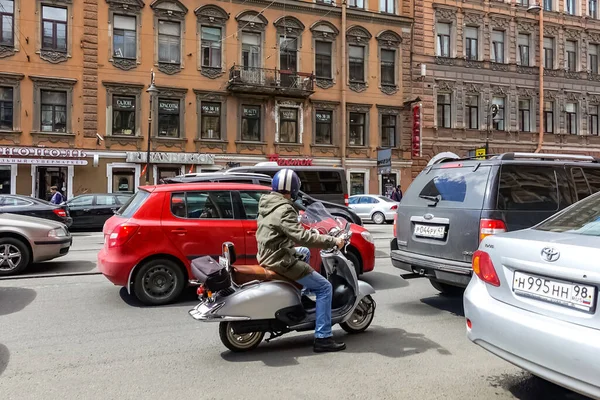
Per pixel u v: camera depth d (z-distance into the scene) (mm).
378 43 27391
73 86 21875
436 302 6430
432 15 28281
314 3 25859
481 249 3568
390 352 4430
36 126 21328
